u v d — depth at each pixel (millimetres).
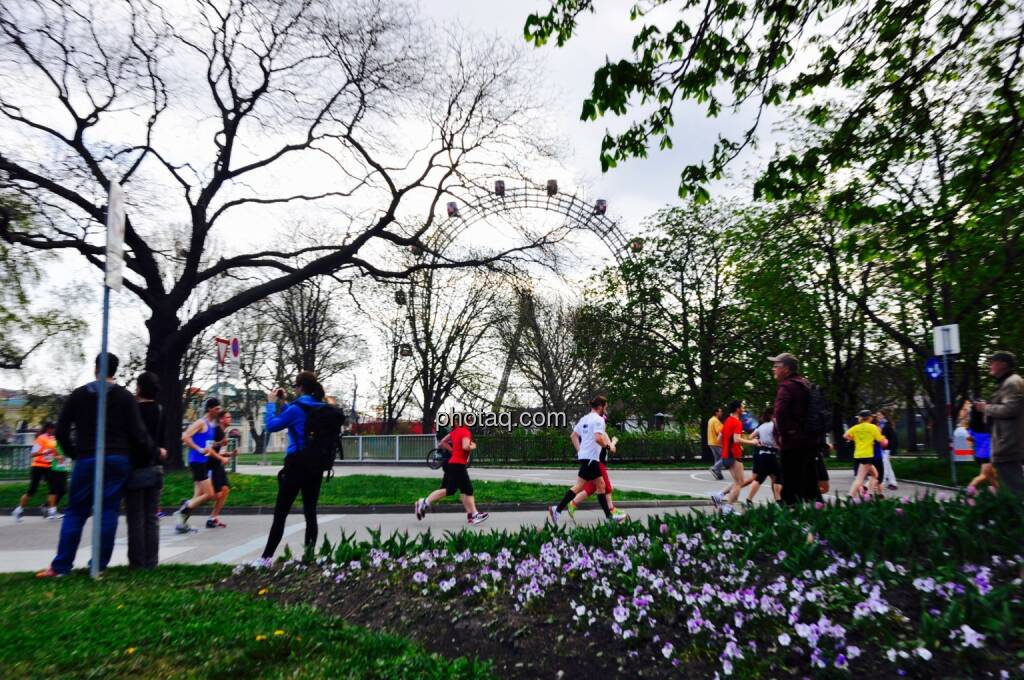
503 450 35000
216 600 5094
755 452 11953
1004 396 7465
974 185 8281
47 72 16141
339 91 18234
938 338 17016
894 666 3289
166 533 10727
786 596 4180
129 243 19203
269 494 14789
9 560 8234
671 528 6016
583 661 3924
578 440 10266
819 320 34250
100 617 4574
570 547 5898
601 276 38781
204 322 19844
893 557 4633
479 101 18859
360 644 4117
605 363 38031
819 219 27156
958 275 9469
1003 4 7387
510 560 5691
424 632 4516
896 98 7840
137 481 6891
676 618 4160
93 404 6680
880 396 53281
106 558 6727
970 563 4398
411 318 39969
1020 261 19828
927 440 53844
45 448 13781
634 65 6930
